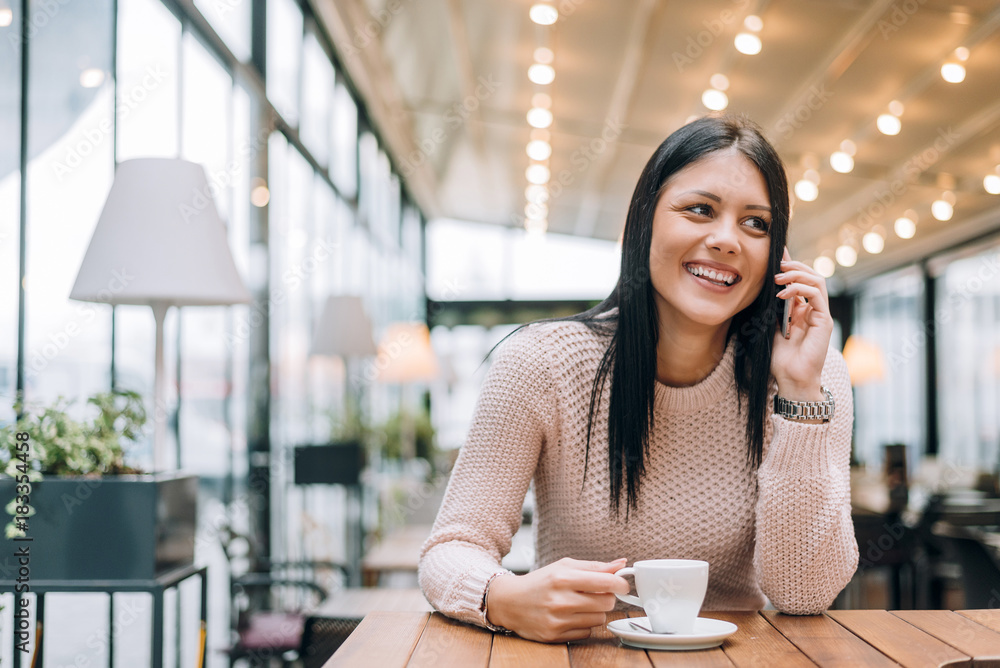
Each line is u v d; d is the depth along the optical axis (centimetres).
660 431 128
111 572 185
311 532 506
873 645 102
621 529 128
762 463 124
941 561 460
